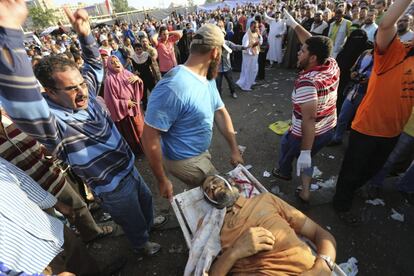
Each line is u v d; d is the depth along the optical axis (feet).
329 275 4.71
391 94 6.51
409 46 6.27
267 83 23.22
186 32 27.32
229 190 5.75
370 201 8.94
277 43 27.89
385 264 7.00
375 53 6.42
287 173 9.46
